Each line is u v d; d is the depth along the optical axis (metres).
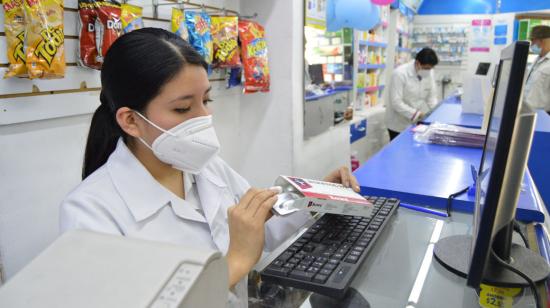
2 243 1.47
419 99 4.89
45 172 1.60
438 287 0.90
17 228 1.52
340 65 3.91
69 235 0.51
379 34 5.61
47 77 1.40
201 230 1.07
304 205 1.02
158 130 0.98
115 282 0.42
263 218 0.88
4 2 1.32
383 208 1.29
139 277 0.43
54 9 1.38
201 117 1.01
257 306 0.90
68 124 1.67
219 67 2.30
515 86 0.64
